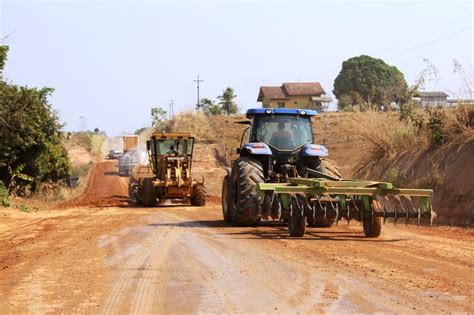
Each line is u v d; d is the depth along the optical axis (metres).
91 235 14.24
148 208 25.00
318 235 13.16
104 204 28.50
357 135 22.42
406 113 21.23
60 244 12.69
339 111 54.53
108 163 78.38
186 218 18.86
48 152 32.53
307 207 12.58
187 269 9.06
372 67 88.94
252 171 14.92
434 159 17.81
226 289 7.59
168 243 12.20
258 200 14.58
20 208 24.91
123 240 12.98
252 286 7.74
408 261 9.38
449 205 15.60
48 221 18.89
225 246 11.52
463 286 7.50
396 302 6.73
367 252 10.41
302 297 7.05
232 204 16.16
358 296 7.05
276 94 92.19
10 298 7.38
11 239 14.23
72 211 23.83
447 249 10.62
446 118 18.23
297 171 15.58
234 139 66.25
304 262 9.45
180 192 26.70
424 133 19.67
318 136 43.97
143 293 7.48
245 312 6.45
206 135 68.56
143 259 10.17
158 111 81.25
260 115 15.94
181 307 6.73
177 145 27.48
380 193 12.39
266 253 10.48
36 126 30.67
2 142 28.84
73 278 8.59
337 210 12.47
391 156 20.56
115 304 6.95
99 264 9.77
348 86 88.94
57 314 6.55
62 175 36.69
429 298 6.89
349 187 12.50
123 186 46.12
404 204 16.83
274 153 15.67
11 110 28.80
